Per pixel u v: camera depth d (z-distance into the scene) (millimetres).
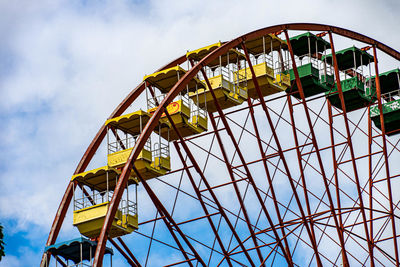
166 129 70875
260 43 77438
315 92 83000
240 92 74625
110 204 62125
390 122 85562
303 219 78688
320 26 76312
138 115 68062
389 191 81750
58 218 69062
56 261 62031
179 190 71812
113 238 67312
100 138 72062
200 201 74062
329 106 84625
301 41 82000
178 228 70562
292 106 79312
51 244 68000
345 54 85812
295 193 78375
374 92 85875
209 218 74562
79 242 60656
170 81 71750
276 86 76125
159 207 69125
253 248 76625
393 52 82688
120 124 69688
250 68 72125
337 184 81938
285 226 77375
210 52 72875
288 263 77750
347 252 80188
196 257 72500
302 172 79375
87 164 71500
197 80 70500
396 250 80625
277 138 77188
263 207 77438
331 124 82375
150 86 74438
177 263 72125
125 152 68125
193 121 71938
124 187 63094
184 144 69812
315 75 80750
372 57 87938
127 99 73688
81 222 65000
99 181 67562
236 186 76500
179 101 69938
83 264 60469
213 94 70750
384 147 81625
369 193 83125
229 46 70875
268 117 75500
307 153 79250
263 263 76438
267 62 75625
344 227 80812
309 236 79188
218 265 75375
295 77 76000
